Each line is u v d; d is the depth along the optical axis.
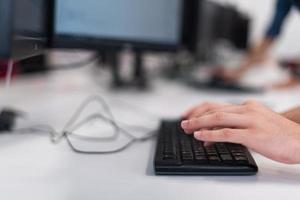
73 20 0.85
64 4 0.81
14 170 0.50
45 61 1.25
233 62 2.40
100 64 1.64
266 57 2.50
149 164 0.54
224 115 0.55
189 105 1.11
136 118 0.89
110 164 0.53
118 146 0.63
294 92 1.50
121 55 1.51
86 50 0.91
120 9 1.02
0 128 0.72
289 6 1.90
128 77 1.54
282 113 0.70
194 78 1.75
